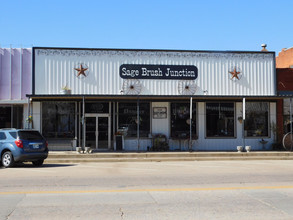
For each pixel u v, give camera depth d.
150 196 8.80
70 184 10.64
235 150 21.62
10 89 20.91
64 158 18.14
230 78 22.20
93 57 21.33
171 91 21.73
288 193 9.23
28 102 19.42
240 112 22.17
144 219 6.73
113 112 21.45
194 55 22.02
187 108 21.86
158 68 21.67
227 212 7.26
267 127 22.34
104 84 21.30
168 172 13.55
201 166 15.73
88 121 21.34
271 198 8.61
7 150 15.00
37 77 20.91
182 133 21.69
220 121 21.98
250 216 6.97
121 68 21.44
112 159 17.92
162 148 21.03
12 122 20.95
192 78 21.89
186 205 7.85
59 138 21.03
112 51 21.47
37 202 8.16
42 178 11.90
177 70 21.81
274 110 22.45
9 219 6.74
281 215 7.07
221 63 22.20
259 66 22.50
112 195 8.94
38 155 15.16
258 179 11.65
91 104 21.44
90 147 20.64
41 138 15.58
